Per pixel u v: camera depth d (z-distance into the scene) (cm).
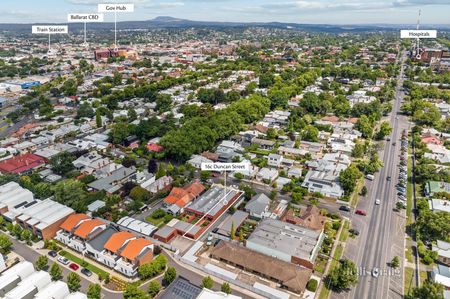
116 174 14538
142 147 17538
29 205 11931
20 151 17600
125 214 12038
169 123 19712
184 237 10900
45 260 9425
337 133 19675
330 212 12331
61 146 17688
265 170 15088
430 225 10588
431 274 9294
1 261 9256
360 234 11100
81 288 8881
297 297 8531
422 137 18575
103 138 18762
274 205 12700
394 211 12369
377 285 9012
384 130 19012
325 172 14588
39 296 7875
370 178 14750
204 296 7875
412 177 14975
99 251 9762
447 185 13338
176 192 13050
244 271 9438
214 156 16362
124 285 8962
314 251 9756
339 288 8912
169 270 8925
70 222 10812
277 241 10112
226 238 10850
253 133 19425
